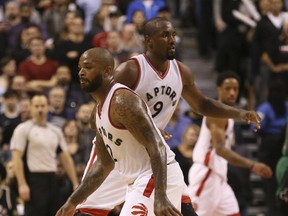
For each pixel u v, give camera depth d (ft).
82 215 43.93
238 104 86.12
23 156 60.75
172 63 41.24
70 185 63.82
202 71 94.32
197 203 54.08
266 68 81.10
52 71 79.15
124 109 34.71
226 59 86.22
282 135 66.90
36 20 91.25
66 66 78.38
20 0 93.76
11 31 86.17
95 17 88.53
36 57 79.10
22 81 76.18
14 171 61.16
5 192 61.16
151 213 36.35
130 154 36.60
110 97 35.35
